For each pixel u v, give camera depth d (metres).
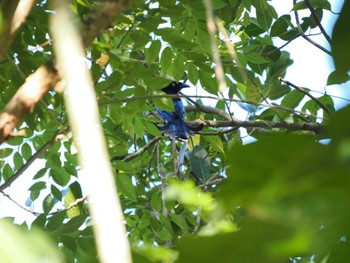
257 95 14.12
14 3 3.92
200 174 13.23
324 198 1.61
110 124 14.67
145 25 8.67
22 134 4.13
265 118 14.67
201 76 10.36
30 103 4.04
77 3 7.88
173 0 9.44
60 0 1.71
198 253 1.68
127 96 9.85
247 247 1.63
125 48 10.45
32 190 11.73
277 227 1.62
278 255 1.60
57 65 4.04
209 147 16.00
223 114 14.69
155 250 2.12
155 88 9.27
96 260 2.08
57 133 7.25
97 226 1.48
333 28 1.68
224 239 1.66
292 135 1.64
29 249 1.53
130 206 14.30
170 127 14.57
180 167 14.32
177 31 10.45
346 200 1.59
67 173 11.81
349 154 1.54
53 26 1.69
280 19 14.52
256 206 1.64
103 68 9.35
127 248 1.47
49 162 11.68
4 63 8.91
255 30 14.98
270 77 14.70
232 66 11.95
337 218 1.62
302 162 1.60
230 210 1.68
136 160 15.28
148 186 15.73
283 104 13.70
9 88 9.23
